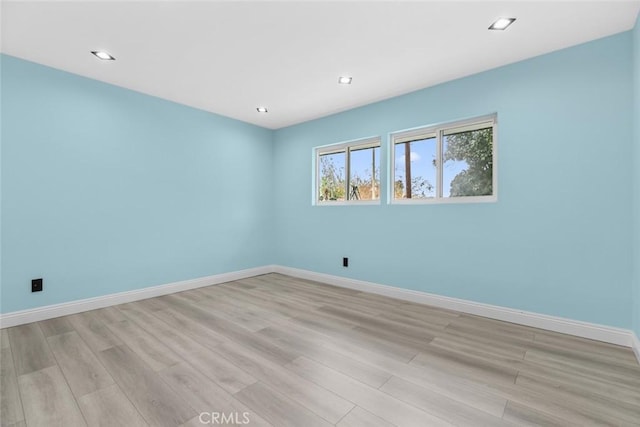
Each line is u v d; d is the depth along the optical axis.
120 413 1.40
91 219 2.92
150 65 2.64
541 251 2.44
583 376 1.71
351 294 3.48
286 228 4.61
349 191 3.98
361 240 3.66
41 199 2.63
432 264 3.05
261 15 1.94
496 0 1.79
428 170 3.23
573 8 1.86
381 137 3.48
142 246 3.29
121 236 3.13
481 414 1.39
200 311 2.87
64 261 2.75
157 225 3.42
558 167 2.36
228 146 4.16
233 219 4.22
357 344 2.14
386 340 2.21
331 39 2.23
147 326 2.47
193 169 3.76
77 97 2.83
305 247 4.33
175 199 3.59
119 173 3.11
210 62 2.59
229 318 2.67
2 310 2.43
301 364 1.85
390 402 1.49
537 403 1.47
